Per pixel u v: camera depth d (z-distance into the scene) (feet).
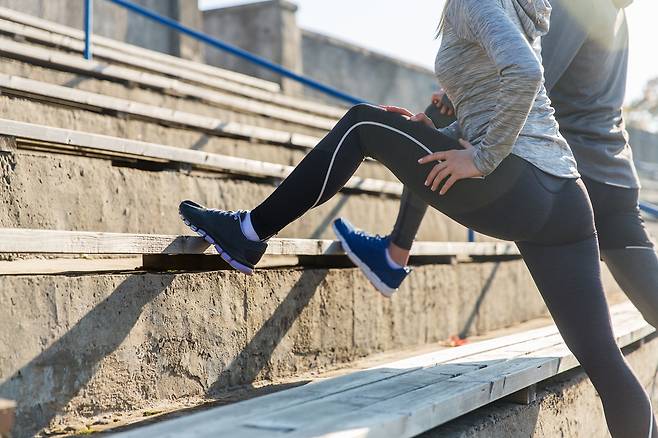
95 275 7.13
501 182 7.27
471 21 7.16
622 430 7.73
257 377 8.77
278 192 7.79
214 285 8.24
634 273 9.61
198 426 5.80
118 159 11.63
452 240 17.22
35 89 11.79
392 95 46.85
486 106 7.46
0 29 15.61
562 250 7.70
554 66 8.99
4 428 4.76
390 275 9.41
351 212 14.73
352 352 10.23
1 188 9.11
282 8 34.88
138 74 15.72
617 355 7.72
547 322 14.97
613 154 9.47
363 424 5.86
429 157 7.33
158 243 7.72
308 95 41.37
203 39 19.56
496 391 7.70
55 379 6.77
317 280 9.62
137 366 7.44
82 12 26.03
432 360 8.91
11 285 6.49
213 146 14.89
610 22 9.14
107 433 6.66
